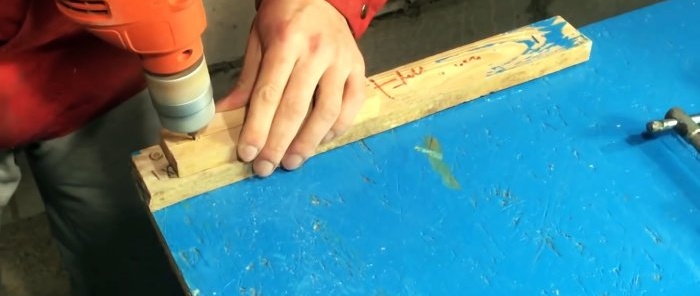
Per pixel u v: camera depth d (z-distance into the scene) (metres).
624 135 0.68
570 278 0.57
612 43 0.78
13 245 1.26
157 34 0.50
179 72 0.53
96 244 0.96
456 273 0.58
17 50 0.69
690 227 0.61
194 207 0.63
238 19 1.17
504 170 0.65
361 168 0.66
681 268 0.58
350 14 0.69
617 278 0.57
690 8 0.82
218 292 0.56
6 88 0.71
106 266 1.00
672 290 0.57
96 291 1.03
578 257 0.59
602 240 0.60
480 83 0.71
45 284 1.22
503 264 0.58
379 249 0.59
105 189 0.89
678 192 0.63
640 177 0.65
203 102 0.56
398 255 0.59
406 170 0.66
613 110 0.71
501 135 0.69
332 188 0.64
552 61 0.73
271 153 0.62
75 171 0.86
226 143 0.63
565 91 0.73
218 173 0.63
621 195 0.63
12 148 0.79
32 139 0.79
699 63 0.75
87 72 0.75
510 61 0.73
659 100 0.72
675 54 0.77
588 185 0.64
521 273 0.58
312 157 0.67
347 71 0.65
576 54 0.74
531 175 0.65
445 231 0.61
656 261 0.58
